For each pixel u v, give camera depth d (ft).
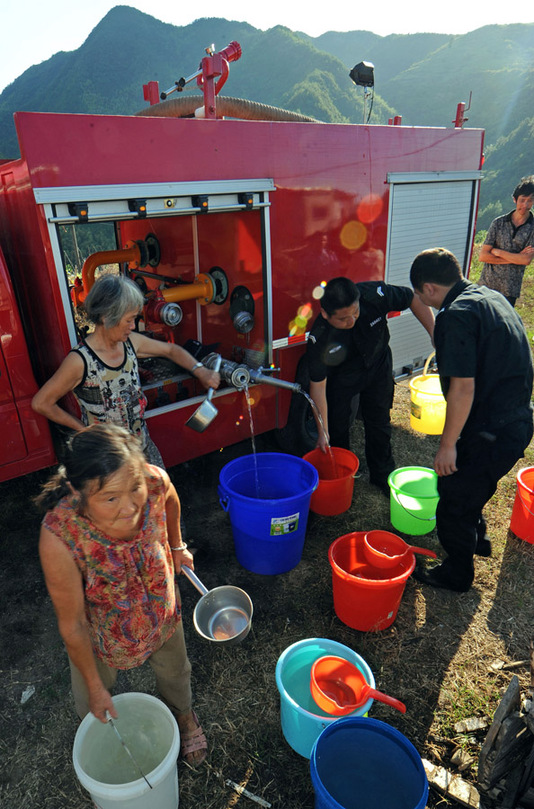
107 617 5.02
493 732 5.87
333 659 6.75
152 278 14.84
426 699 7.56
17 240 9.13
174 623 5.66
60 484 4.39
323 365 10.25
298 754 6.89
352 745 5.93
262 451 13.94
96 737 5.63
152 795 5.19
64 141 7.54
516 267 16.51
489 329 7.50
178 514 5.85
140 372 10.85
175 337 14.71
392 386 11.64
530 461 13.71
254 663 8.21
